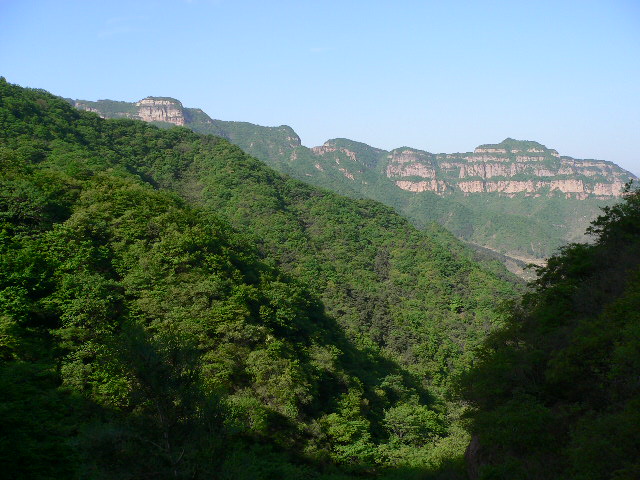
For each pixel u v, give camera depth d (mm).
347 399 42406
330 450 36906
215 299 40062
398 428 45281
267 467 28844
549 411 19125
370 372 56406
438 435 46750
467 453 25750
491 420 20203
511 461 18422
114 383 25844
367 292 82875
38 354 30516
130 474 15734
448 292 88562
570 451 15836
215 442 17016
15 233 37500
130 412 18484
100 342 30500
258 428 31469
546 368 22016
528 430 18375
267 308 44375
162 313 36469
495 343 26828
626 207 28125
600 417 15766
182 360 17781
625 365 15828
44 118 79062
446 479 26484
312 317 57062
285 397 35062
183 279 40688
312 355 44781
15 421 23219
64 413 25969
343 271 87625
